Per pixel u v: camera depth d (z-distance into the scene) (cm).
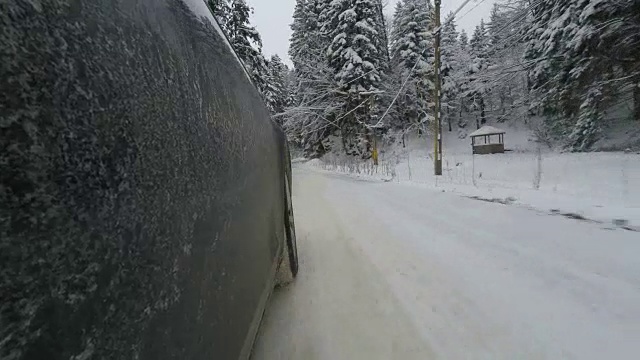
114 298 55
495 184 1022
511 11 1698
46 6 48
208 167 100
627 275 280
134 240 62
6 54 39
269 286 184
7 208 37
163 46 80
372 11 2445
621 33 1125
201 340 85
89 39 56
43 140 44
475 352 197
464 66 3180
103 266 53
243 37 1761
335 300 268
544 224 443
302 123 2962
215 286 98
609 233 377
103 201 55
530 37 1598
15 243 38
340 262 360
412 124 3203
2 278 36
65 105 49
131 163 63
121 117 61
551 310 241
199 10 125
